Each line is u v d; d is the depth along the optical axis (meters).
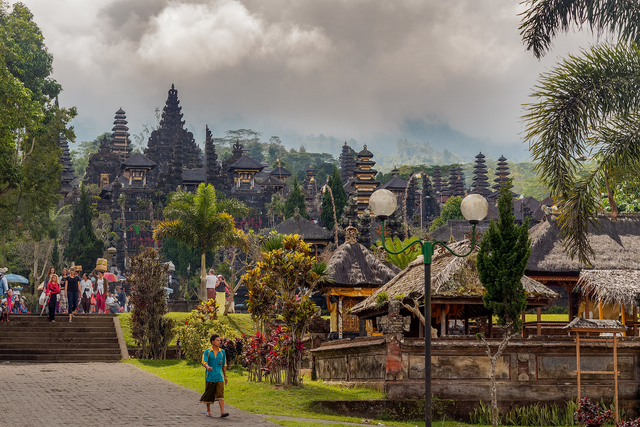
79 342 29.14
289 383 19.39
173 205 39.88
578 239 19.03
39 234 58.50
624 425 15.09
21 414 13.81
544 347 17.80
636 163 18.92
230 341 25.19
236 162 118.38
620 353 18.27
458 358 17.45
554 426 17.30
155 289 28.83
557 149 18.83
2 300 30.56
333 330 28.92
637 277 21.38
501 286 15.55
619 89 18.53
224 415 14.17
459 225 77.25
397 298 18.25
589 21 20.94
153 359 28.06
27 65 52.09
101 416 13.77
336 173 81.19
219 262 83.19
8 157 44.44
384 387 17.14
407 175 174.25
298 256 19.84
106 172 134.25
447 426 16.25
